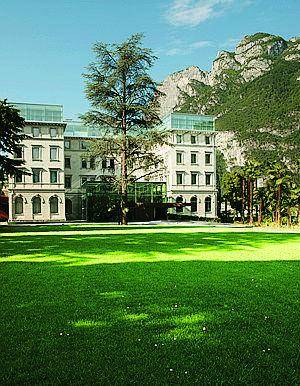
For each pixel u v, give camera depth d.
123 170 41.38
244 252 16.67
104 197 60.09
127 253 15.85
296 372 4.51
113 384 4.22
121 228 36.59
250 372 4.50
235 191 66.00
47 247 17.98
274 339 5.52
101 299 7.81
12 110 32.25
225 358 4.86
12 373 4.47
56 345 5.27
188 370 4.54
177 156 69.81
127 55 41.22
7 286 9.06
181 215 66.31
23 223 52.12
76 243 20.02
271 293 8.41
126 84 42.22
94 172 70.06
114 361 4.77
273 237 25.73
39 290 8.63
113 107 40.94
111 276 10.41
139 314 6.73
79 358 4.86
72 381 4.29
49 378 4.36
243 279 10.05
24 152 60.47
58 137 62.06
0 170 32.38
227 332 5.79
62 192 61.97
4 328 5.96
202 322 6.28
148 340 5.46
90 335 5.66
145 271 11.27
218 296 8.09
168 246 18.83
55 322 6.27
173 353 5.01
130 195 64.38
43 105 61.72
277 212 53.12
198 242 21.23
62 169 62.03
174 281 9.72
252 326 6.09
